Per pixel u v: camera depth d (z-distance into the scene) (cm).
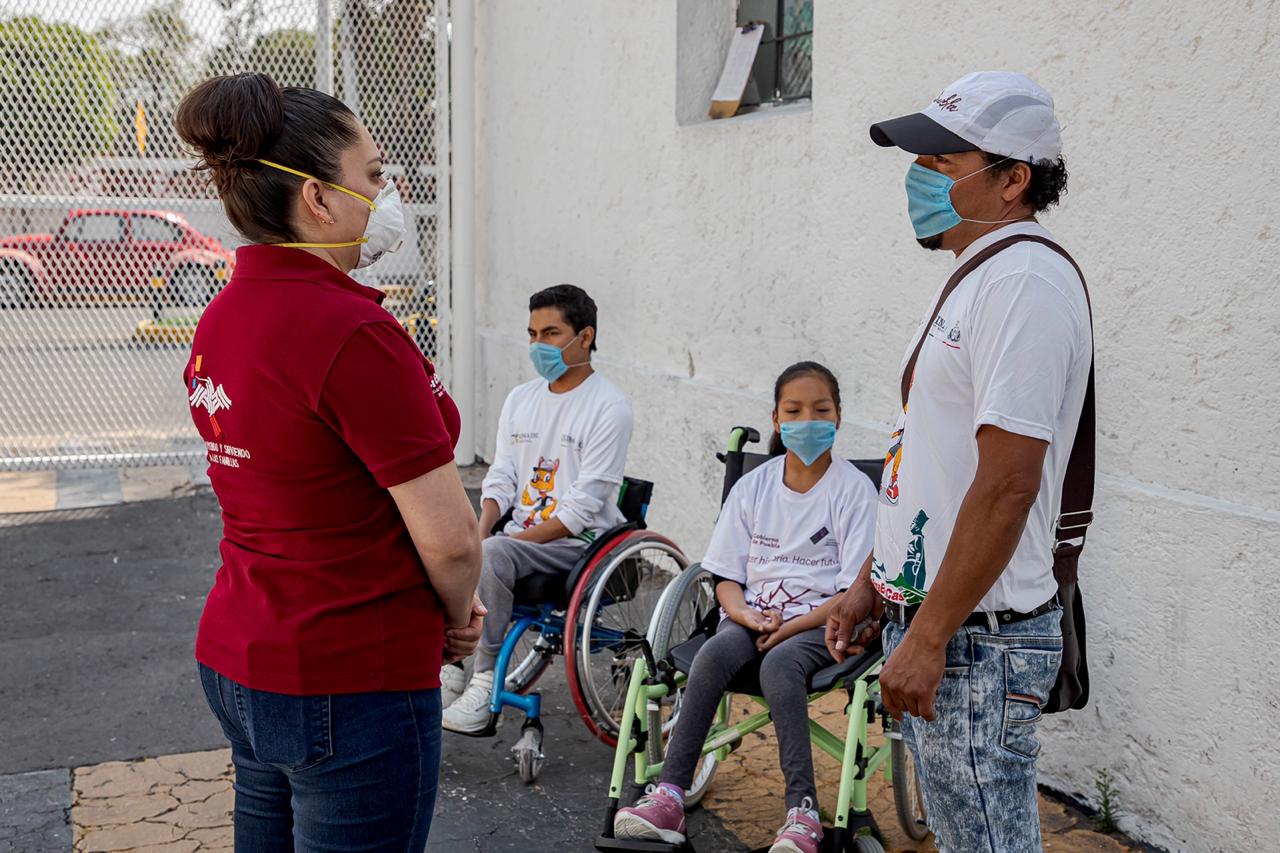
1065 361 201
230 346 181
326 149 183
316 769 183
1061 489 220
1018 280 202
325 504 179
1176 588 319
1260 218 294
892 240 426
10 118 752
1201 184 308
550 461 419
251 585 185
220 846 338
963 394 211
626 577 401
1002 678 213
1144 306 327
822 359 470
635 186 610
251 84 180
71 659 492
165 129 768
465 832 348
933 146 212
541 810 363
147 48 757
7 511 734
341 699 180
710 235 546
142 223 779
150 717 433
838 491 343
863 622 306
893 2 418
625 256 627
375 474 176
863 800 317
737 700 452
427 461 178
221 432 183
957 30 388
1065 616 224
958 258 226
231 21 768
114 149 766
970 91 215
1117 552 337
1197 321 312
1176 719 321
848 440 451
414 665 186
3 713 436
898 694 208
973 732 215
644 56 591
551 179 714
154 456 808
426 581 188
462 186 813
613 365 638
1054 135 215
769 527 348
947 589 204
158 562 632
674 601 353
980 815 217
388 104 805
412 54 802
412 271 832
